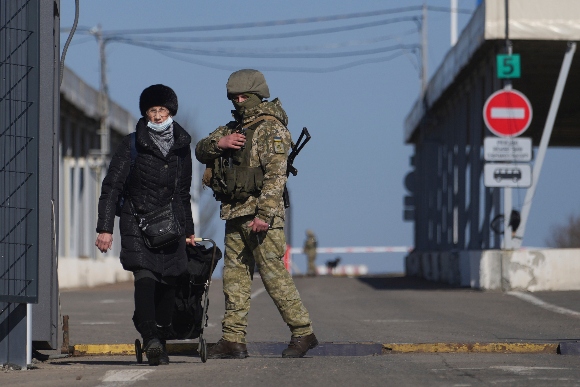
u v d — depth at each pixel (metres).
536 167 58.06
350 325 35.22
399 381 18.69
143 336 21.19
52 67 23.75
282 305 23.33
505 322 36.47
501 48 61.12
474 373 20.09
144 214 21.33
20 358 21.25
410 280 83.25
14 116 21.28
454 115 85.81
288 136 22.78
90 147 114.75
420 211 104.44
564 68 59.41
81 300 58.16
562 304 45.66
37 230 20.95
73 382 18.70
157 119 21.48
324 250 130.50
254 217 22.80
